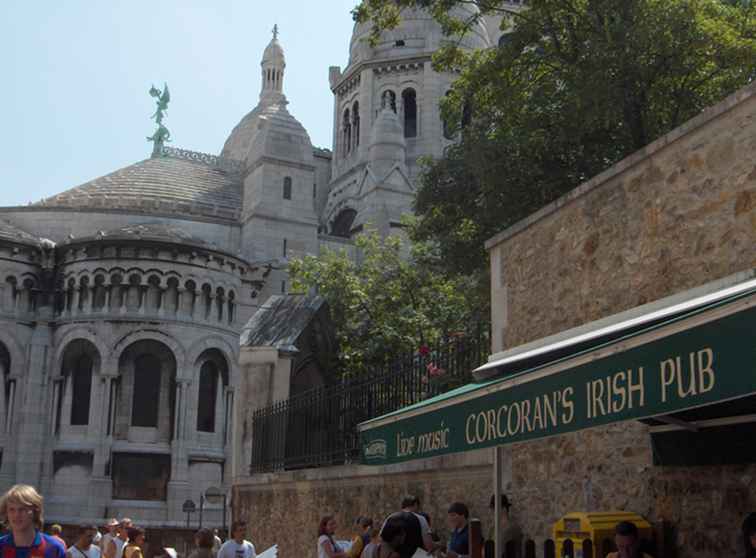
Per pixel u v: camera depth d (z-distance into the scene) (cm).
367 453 857
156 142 8038
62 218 6100
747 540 598
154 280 5481
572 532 809
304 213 6712
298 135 6844
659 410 442
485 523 1073
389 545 534
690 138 816
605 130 2097
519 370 862
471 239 2458
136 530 1283
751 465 689
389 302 3497
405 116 8838
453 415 677
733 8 2112
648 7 1873
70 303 5531
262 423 1966
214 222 6519
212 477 5406
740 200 748
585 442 930
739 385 394
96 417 5278
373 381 1409
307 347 2236
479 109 2355
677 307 615
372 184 7500
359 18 2269
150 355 5434
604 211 949
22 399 5453
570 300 1003
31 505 535
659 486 803
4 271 5519
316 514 1598
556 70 2133
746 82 1977
